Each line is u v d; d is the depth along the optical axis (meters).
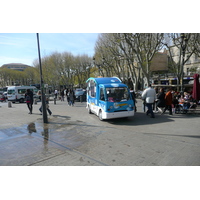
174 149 4.75
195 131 6.41
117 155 4.46
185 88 25.39
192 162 4.00
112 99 8.52
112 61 30.17
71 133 6.58
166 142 5.32
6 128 7.67
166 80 35.50
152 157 4.29
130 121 8.66
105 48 26.05
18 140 5.87
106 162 4.09
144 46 20.84
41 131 6.99
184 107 9.88
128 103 8.72
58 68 44.81
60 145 5.28
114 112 8.45
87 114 11.23
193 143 5.18
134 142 5.39
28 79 70.38
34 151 4.84
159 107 10.12
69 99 17.02
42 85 8.52
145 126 7.54
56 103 20.56
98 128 7.24
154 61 41.59
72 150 4.85
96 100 9.65
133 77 25.92
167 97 9.55
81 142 5.52
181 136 5.89
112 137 5.96
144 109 11.20
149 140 5.55
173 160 4.11
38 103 21.64
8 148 5.13
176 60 35.91
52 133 6.66
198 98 9.40
